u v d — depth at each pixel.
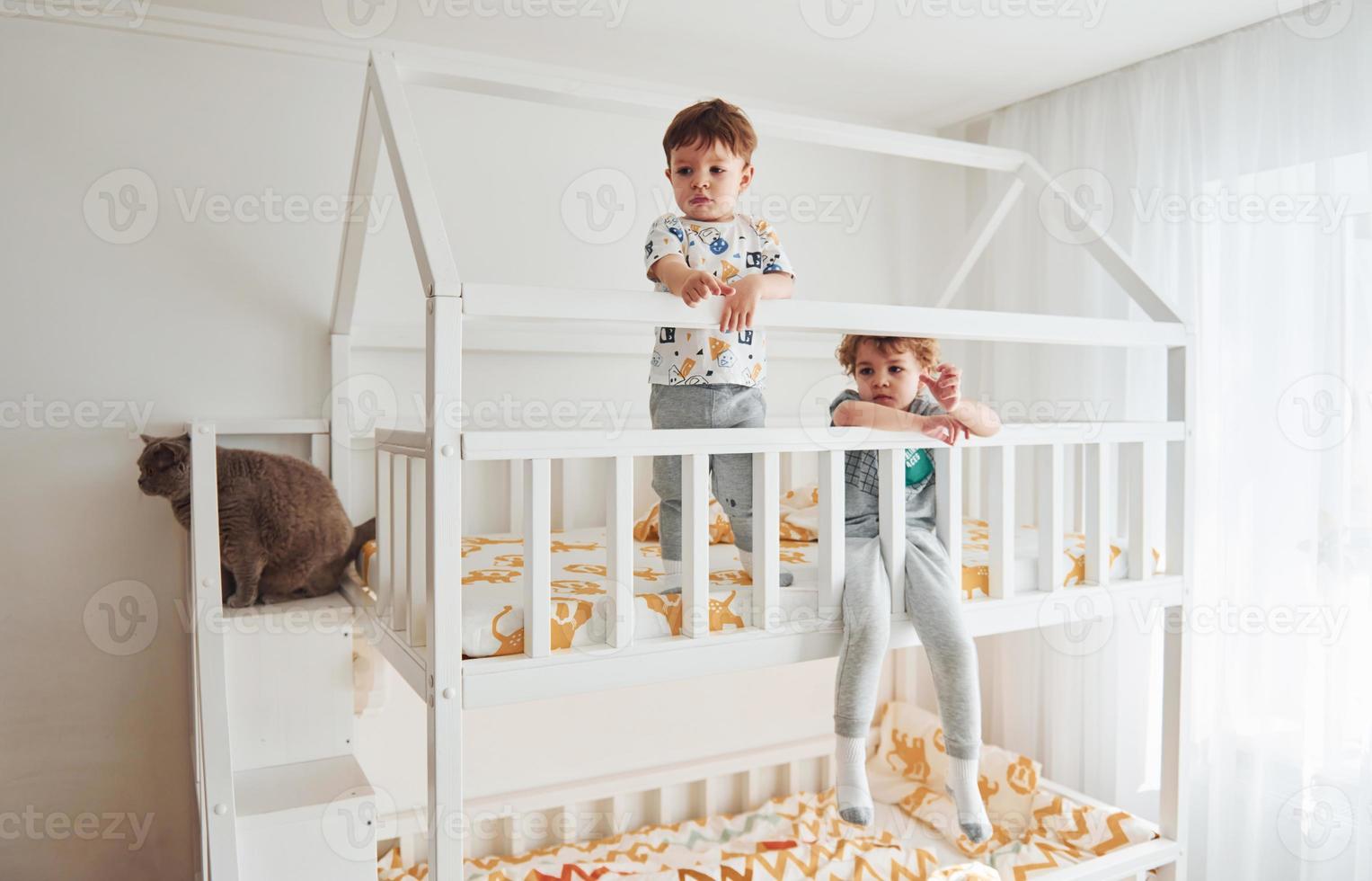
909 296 3.26
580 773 2.72
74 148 2.19
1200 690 2.52
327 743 2.03
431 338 1.39
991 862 2.40
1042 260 2.94
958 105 3.03
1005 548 1.90
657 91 2.80
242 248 2.36
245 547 2.00
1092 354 2.79
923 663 3.30
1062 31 2.42
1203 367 2.51
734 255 1.82
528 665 1.46
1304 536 2.31
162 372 2.28
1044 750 2.95
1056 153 2.88
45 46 2.16
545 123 2.68
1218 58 2.46
